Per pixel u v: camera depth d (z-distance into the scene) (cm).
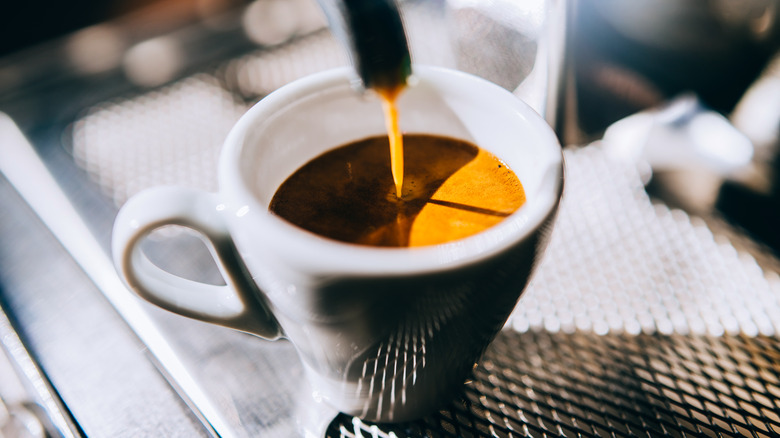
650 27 26
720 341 22
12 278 24
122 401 21
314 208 22
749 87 27
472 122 23
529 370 21
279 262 18
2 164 26
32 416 21
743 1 26
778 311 22
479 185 22
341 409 21
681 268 23
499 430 20
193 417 21
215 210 19
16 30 61
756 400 21
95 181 26
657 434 20
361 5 18
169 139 27
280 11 32
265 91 29
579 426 20
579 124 26
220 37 31
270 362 22
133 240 19
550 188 19
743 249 24
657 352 22
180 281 20
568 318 22
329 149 23
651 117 27
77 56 30
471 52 27
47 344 22
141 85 30
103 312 23
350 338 19
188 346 22
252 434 20
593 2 24
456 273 17
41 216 25
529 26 25
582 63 25
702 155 26
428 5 31
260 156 21
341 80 22
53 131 28
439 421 21
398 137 22
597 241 24
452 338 19
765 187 25
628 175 26
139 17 32
